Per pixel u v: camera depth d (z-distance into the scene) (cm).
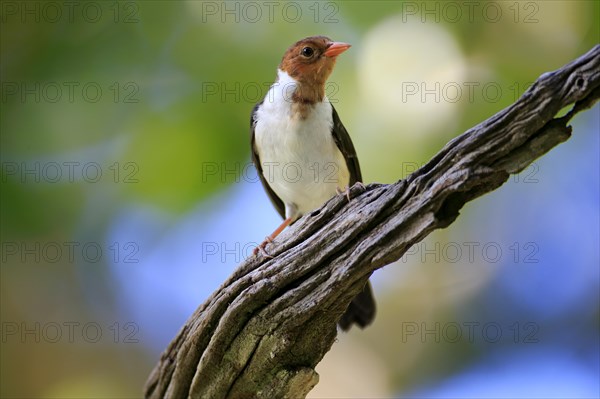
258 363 747
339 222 688
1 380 1137
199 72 1155
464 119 1157
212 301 769
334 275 689
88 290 1173
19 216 1106
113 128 1154
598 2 1152
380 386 1252
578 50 1162
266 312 718
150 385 862
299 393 760
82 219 1149
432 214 639
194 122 1143
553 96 590
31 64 1140
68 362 1162
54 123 1141
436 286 1268
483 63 1170
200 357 791
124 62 1155
